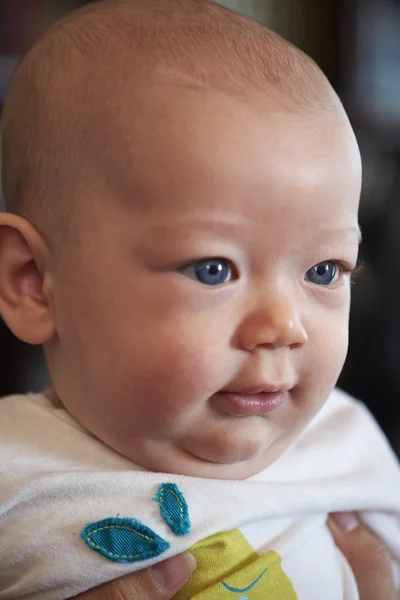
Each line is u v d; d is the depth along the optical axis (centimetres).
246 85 58
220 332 56
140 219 57
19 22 138
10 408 71
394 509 78
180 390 57
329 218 58
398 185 154
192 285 56
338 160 59
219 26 63
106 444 66
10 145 69
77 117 61
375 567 75
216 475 64
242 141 56
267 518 66
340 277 62
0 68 130
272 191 55
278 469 73
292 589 64
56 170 62
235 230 55
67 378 65
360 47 164
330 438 80
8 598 62
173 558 61
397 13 165
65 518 62
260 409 59
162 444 61
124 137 58
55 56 66
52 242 63
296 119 58
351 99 158
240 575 62
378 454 83
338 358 62
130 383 58
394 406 154
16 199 68
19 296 66
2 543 63
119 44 62
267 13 167
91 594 61
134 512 62
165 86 58
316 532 71
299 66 62
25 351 146
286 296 58
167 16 65
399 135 157
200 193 55
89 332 60
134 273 57
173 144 56
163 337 56
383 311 154
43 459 65
